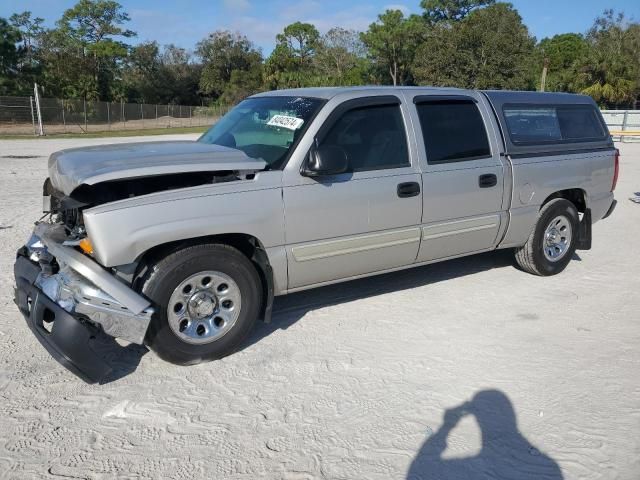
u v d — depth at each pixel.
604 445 3.24
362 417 3.49
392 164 4.75
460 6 70.75
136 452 3.13
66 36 66.19
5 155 20.50
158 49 76.31
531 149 5.70
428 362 4.20
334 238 4.50
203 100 80.75
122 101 64.69
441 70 49.78
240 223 3.99
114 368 4.05
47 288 3.74
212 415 3.49
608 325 4.90
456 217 5.18
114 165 3.73
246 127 4.86
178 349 3.94
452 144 5.14
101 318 3.60
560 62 61.50
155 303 3.78
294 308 5.20
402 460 3.09
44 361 4.13
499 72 48.94
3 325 4.70
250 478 2.94
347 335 4.65
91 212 3.55
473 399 3.70
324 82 67.19
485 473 3.00
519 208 5.66
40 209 9.45
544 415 3.53
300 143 4.30
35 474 2.94
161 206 3.72
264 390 3.79
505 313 5.14
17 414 3.47
